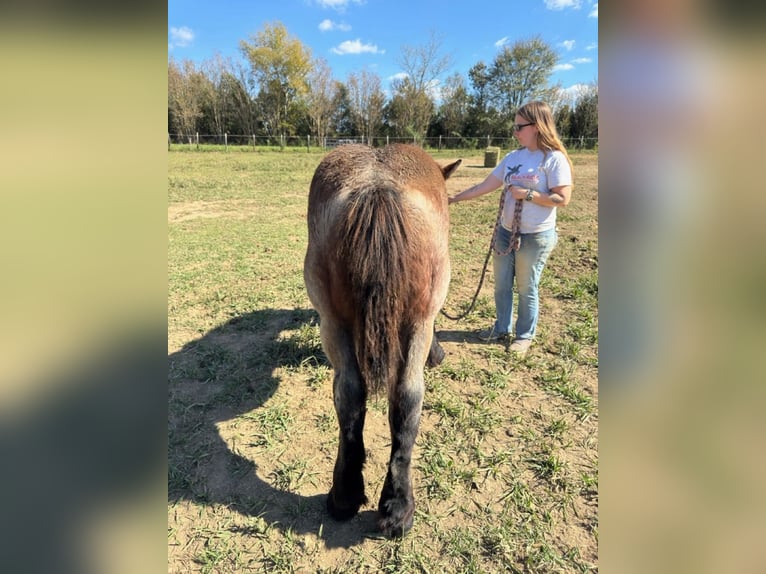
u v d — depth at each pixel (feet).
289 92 152.25
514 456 9.26
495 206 35.06
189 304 16.38
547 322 14.94
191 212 33.17
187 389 11.55
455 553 7.27
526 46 133.69
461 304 16.37
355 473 7.39
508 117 137.90
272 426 10.21
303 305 16.31
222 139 138.82
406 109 135.95
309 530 7.73
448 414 10.50
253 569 7.10
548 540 7.46
